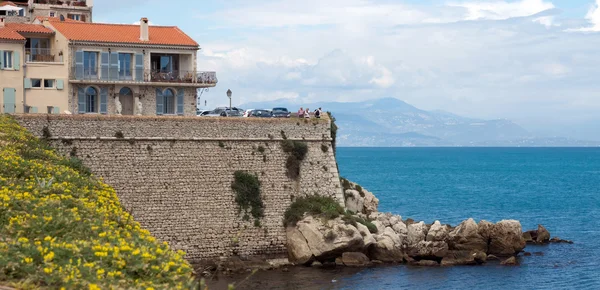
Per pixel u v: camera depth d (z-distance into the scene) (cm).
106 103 9300
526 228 12569
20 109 8825
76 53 9112
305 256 8325
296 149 8838
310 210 8600
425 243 8838
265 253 8431
